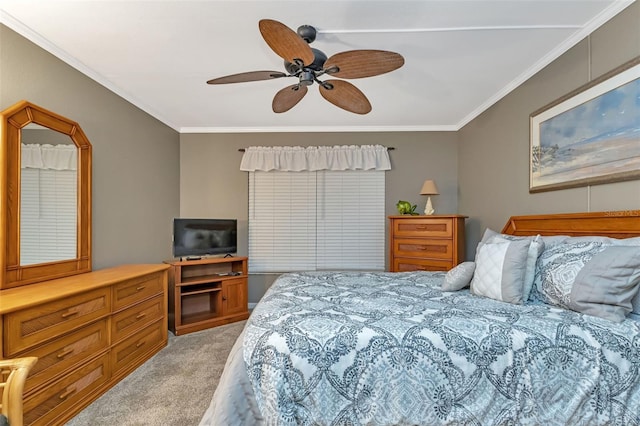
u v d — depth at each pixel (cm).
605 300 148
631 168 179
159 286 291
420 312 162
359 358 133
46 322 173
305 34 207
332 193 432
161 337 293
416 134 431
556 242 194
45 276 222
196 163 430
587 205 212
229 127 430
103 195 289
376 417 129
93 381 207
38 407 169
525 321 146
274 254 432
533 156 267
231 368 136
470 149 390
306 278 257
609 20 194
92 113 275
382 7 190
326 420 129
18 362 120
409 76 284
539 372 130
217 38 223
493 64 262
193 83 296
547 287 174
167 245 396
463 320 149
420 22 205
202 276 380
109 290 223
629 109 180
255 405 131
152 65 262
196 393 216
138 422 185
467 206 399
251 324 155
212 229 382
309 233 432
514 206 299
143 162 350
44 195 224
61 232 238
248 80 207
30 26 208
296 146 432
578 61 220
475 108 366
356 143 432
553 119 242
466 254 396
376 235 431
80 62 256
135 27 209
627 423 126
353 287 223
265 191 433
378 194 431
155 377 238
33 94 220
